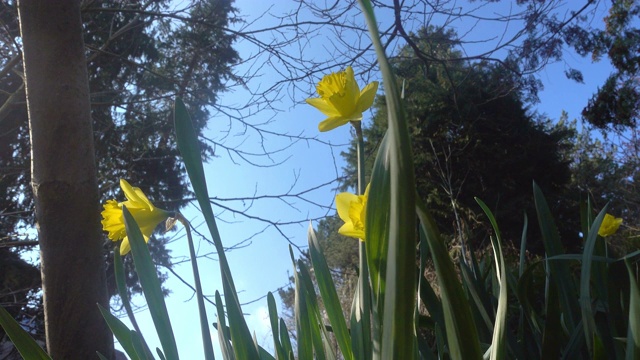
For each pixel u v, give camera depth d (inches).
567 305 55.8
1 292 275.3
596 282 54.4
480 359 25.0
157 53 350.3
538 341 59.1
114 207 51.3
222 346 44.4
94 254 133.4
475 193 513.0
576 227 545.0
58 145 134.3
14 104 227.8
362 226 37.6
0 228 341.7
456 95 270.1
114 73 355.6
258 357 36.6
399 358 21.0
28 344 37.8
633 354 34.1
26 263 342.6
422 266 52.9
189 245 42.2
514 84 258.7
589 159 892.6
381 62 19.4
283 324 47.0
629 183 694.5
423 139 516.4
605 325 53.2
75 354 126.0
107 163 328.8
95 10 215.5
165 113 323.0
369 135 492.7
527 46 240.4
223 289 36.6
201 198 35.7
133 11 219.6
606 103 577.9
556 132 577.6
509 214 507.5
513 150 535.5
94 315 129.5
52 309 127.8
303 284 46.4
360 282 40.6
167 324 37.3
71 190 133.3
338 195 40.8
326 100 42.7
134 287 390.3
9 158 356.2
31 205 355.3
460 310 25.0
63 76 137.6
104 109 336.2
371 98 42.5
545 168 546.9
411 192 19.7
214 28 245.1
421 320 56.9
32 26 138.2
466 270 61.4
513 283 70.1
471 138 506.0
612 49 536.7
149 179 370.0
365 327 38.2
